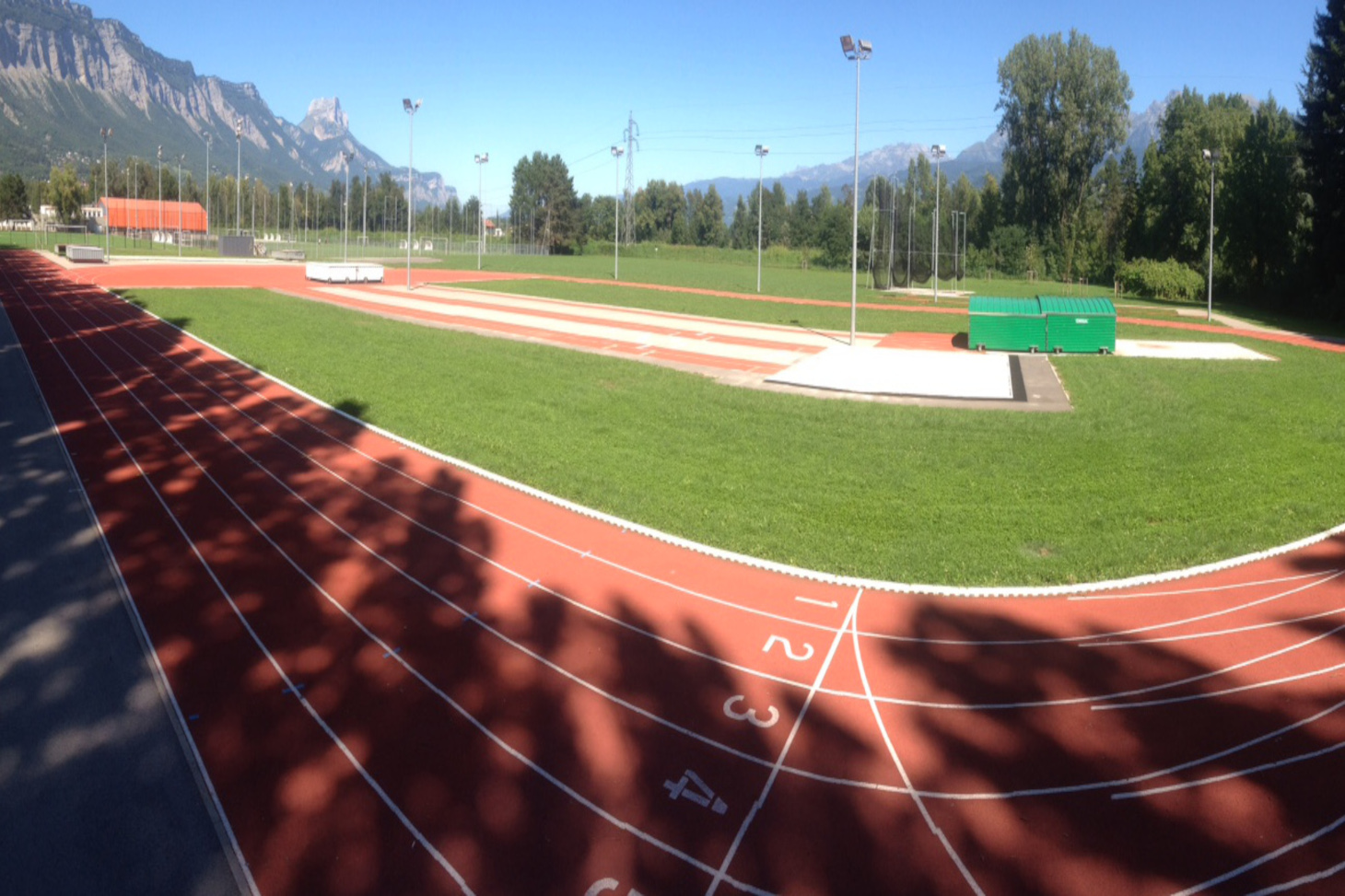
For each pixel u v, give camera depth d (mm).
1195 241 57281
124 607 9789
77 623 9406
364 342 27734
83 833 6328
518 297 44188
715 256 109688
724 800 6793
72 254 59875
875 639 9414
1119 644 9344
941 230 68875
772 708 8070
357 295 43062
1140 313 44812
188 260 67188
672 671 8688
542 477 14594
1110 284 73125
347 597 10180
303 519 12617
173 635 9180
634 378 22953
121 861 6070
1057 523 12617
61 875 5938
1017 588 10633
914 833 6461
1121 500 13555
